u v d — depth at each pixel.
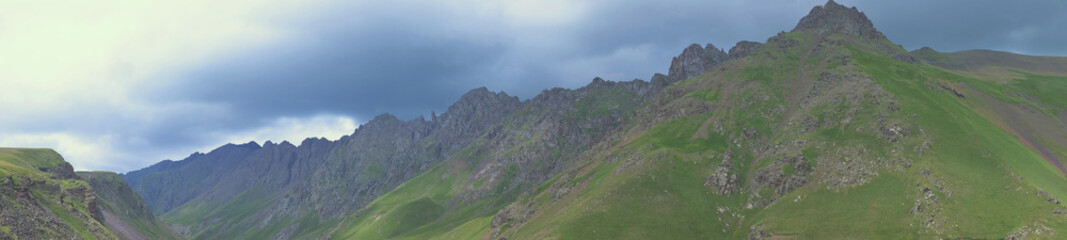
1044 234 162.25
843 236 188.88
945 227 179.00
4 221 183.25
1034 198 180.38
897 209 193.75
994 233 171.00
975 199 187.88
